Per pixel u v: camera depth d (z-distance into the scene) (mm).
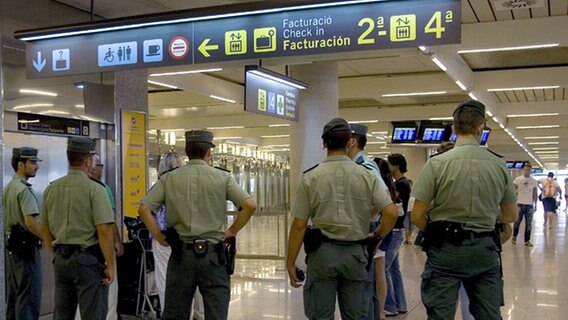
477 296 3250
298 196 3678
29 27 6129
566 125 18516
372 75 12062
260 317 6164
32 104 6141
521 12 7352
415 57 10078
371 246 3688
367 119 16609
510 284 7840
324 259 3525
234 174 14078
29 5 6141
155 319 6070
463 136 3316
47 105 6293
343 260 3520
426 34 4082
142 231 6090
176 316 3943
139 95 7406
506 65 11211
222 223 4047
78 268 4105
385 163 5270
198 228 3920
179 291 3930
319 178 3613
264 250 11180
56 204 4176
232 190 4055
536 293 7230
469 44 7844
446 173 3223
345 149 3703
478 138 3330
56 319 4207
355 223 3557
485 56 10297
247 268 9758
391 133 17984
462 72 10250
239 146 25297
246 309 6562
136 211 7219
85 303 4129
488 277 3227
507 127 19078
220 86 12023
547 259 10266
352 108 16703
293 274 3730
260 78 6988
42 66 5234
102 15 7051
